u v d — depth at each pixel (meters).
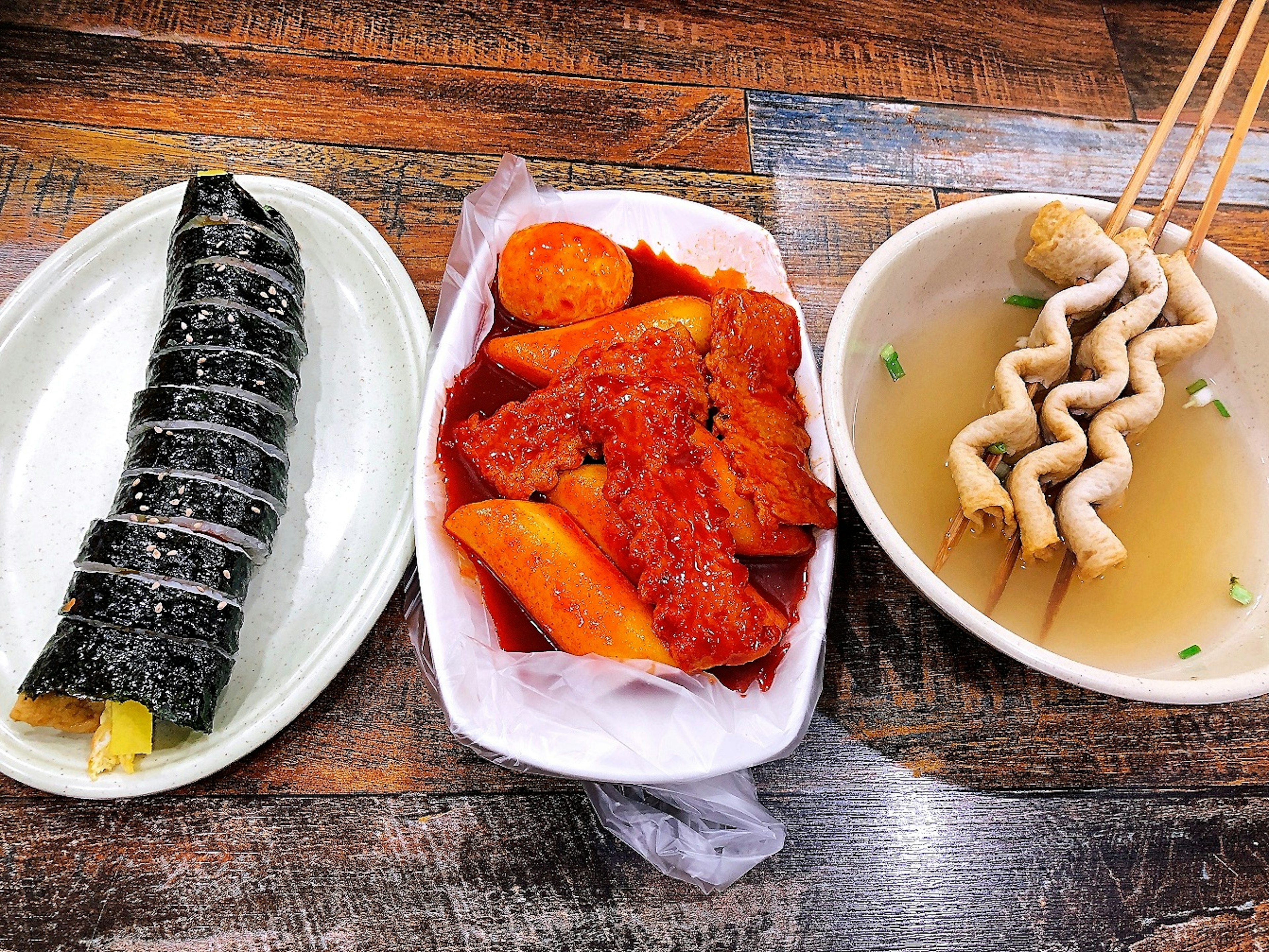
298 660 0.35
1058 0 0.52
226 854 0.32
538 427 0.35
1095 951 0.34
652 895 0.33
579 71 0.47
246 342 0.36
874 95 0.48
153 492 0.34
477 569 0.35
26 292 0.39
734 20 0.49
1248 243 0.45
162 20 0.45
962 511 0.35
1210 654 0.33
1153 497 0.36
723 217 0.39
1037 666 0.29
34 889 0.32
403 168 0.44
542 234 0.37
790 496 0.33
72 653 0.31
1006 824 0.35
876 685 0.36
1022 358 0.35
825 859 0.34
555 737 0.32
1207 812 0.35
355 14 0.46
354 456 0.39
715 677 0.33
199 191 0.38
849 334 0.34
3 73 0.43
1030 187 0.47
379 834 0.33
